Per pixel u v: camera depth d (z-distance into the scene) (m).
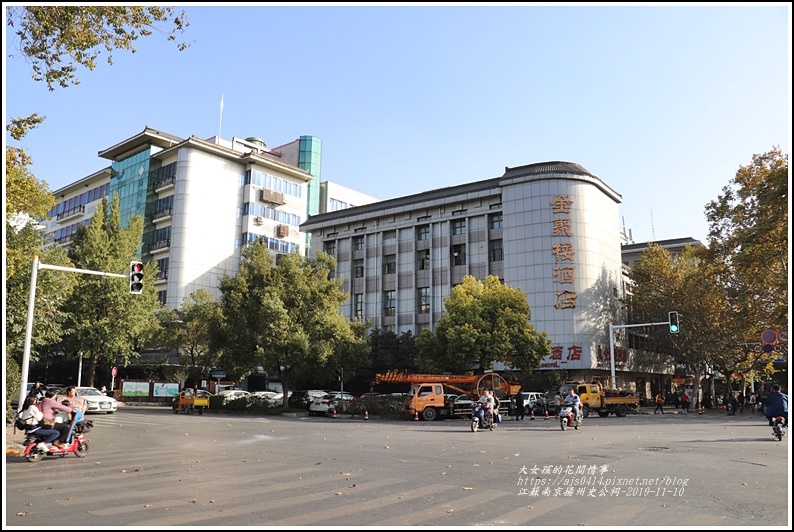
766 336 31.78
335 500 8.52
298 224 69.62
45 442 13.00
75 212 74.62
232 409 37.91
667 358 61.84
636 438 18.77
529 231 48.94
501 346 37.31
